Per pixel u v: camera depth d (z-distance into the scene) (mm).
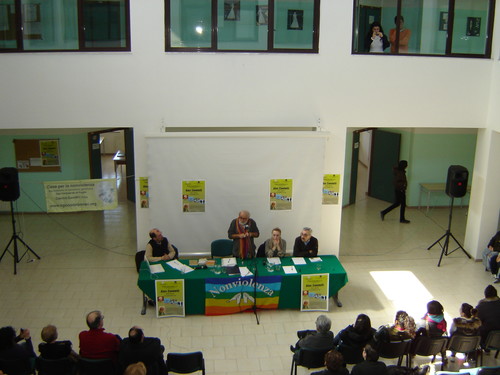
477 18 8914
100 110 8633
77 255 9766
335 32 8656
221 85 8688
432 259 9805
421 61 8898
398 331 6004
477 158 9531
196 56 8555
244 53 8602
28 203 11969
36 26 8305
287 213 9172
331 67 8773
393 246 10453
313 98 8867
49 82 8477
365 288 8578
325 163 9172
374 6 8711
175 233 9102
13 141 11609
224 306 7609
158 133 8578
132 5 8305
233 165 8844
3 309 7762
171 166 8766
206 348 6883
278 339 7109
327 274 7578
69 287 8477
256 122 8883
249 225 8141
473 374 5488
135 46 8445
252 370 6445
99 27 8391
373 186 13898
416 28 8836
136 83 8586
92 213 12211
